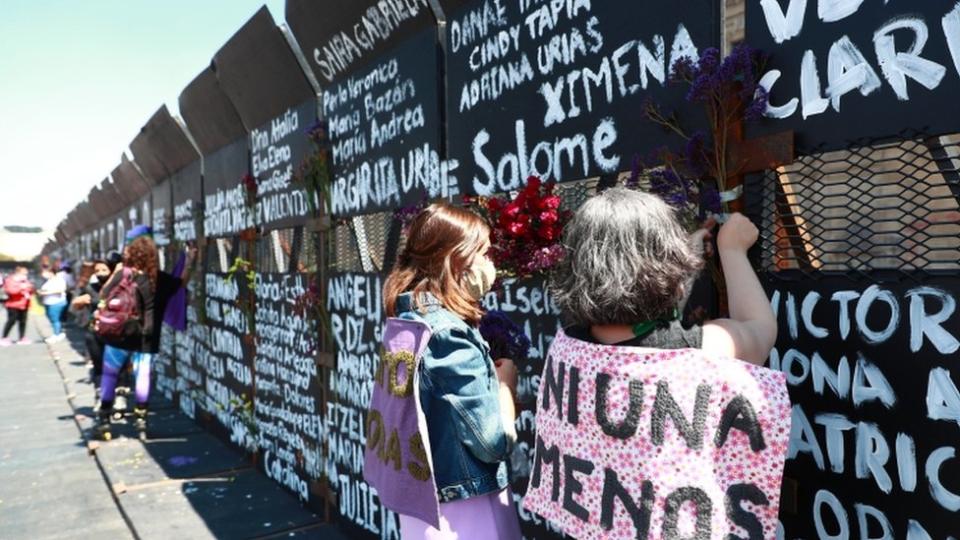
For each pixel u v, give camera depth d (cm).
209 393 675
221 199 631
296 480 482
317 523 436
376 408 208
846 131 165
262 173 533
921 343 154
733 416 136
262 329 540
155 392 898
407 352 193
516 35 271
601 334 155
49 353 1346
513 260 227
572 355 158
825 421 173
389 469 195
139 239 638
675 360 141
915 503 155
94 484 536
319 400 448
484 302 299
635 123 221
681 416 138
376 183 375
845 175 169
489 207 239
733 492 136
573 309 154
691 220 195
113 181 1116
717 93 188
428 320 192
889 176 161
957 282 148
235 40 492
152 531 422
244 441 578
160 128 742
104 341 638
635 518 140
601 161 235
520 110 270
